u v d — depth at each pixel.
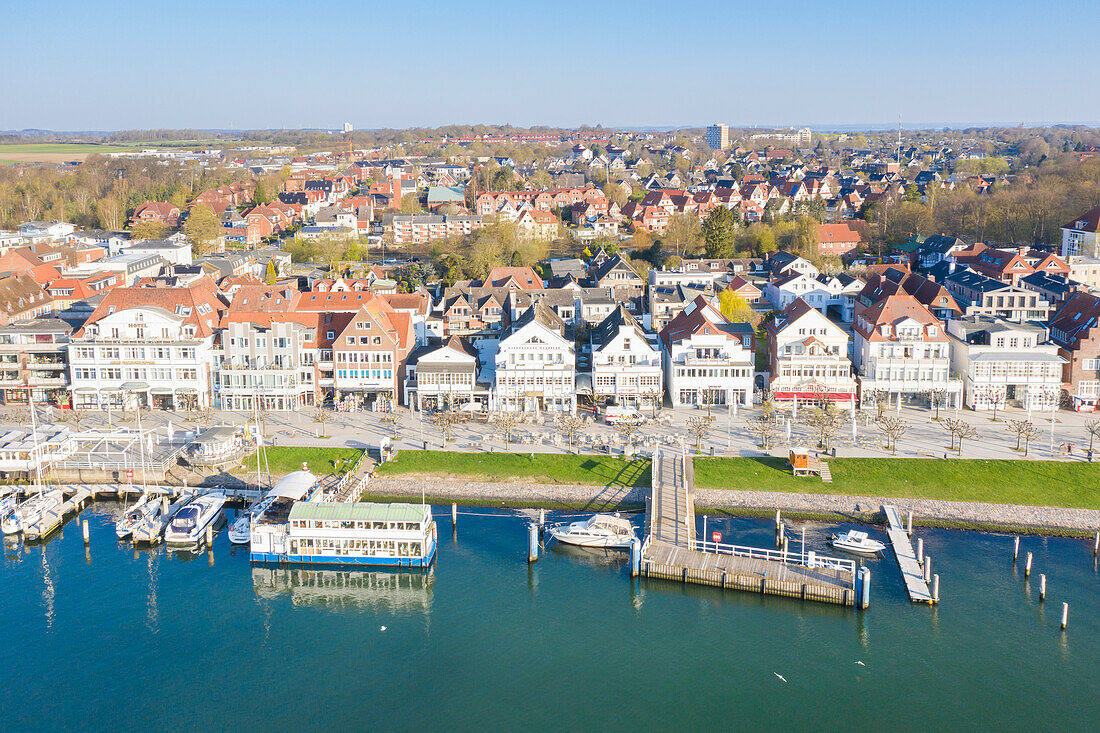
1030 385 153.25
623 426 139.88
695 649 92.25
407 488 128.12
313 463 134.38
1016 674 87.25
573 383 152.88
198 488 128.75
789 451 133.12
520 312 190.50
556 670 88.75
